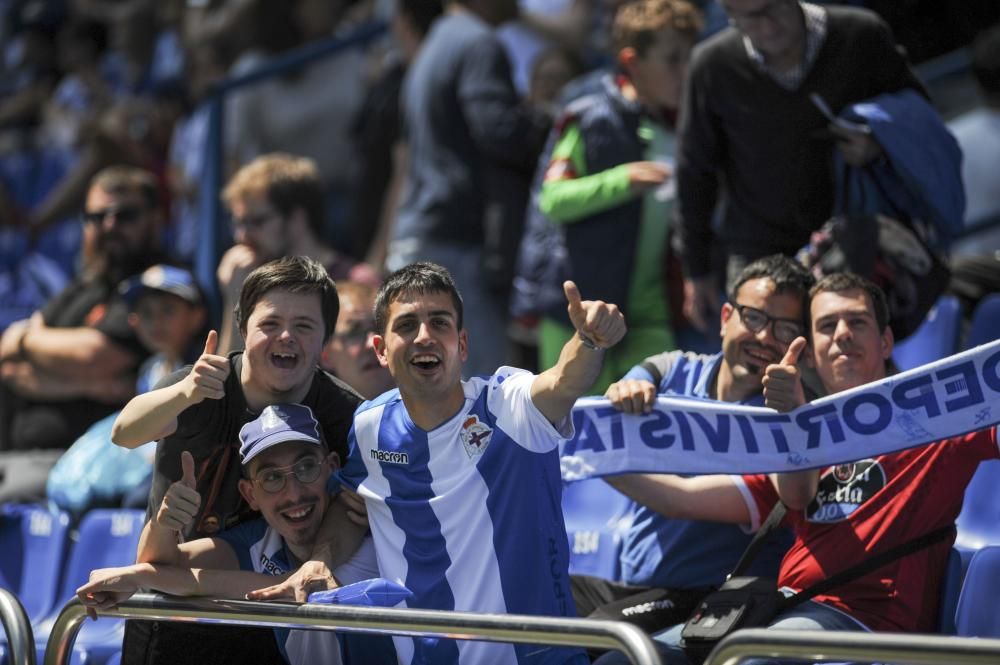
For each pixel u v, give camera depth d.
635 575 15.88
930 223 17.05
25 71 41.75
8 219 36.38
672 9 20.03
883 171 16.91
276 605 13.05
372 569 14.26
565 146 20.59
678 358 16.03
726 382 15.39
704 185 18.25
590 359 12.59
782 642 11.16
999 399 13.35
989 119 22.73
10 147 40.12
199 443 14.08
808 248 17.16
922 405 13.61
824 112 16.70
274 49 30.33
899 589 14.04
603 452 14.95
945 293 20.20
